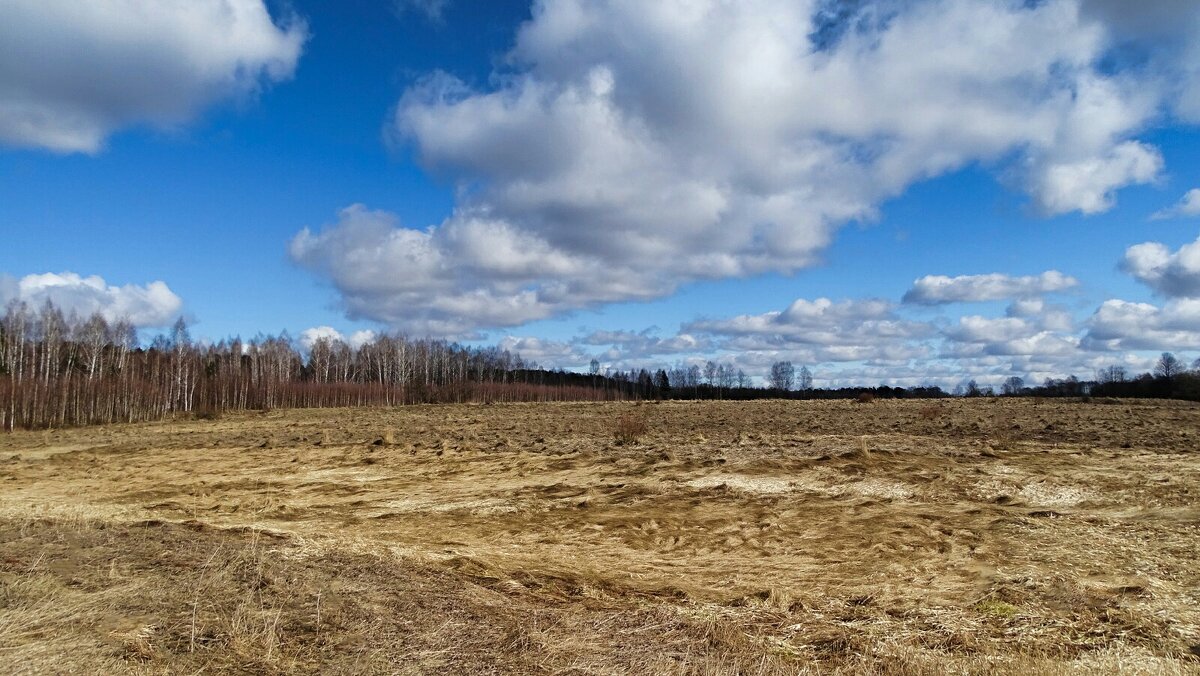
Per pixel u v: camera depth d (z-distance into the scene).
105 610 6.02
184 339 66.25
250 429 36.00
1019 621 6.86
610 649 5.86
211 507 13.72
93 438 33.38
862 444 19.02
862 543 10.25
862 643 6.26
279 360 81.62
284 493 15.52
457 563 8.56
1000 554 9.42
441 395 83.06
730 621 6.80
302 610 6.28
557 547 10.35
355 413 52.50
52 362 55.84
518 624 6.29
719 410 45.03
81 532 9.23
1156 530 10.27
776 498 13.46
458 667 5.28
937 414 33.16
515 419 38.91
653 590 8.02
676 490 14.40
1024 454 18.05
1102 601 7.36
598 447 21.72
